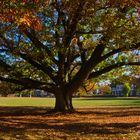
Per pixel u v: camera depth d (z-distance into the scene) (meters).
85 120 21.92
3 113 27.09
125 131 16.72
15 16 12.12
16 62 26.67
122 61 27.47
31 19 12.80
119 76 32.72
